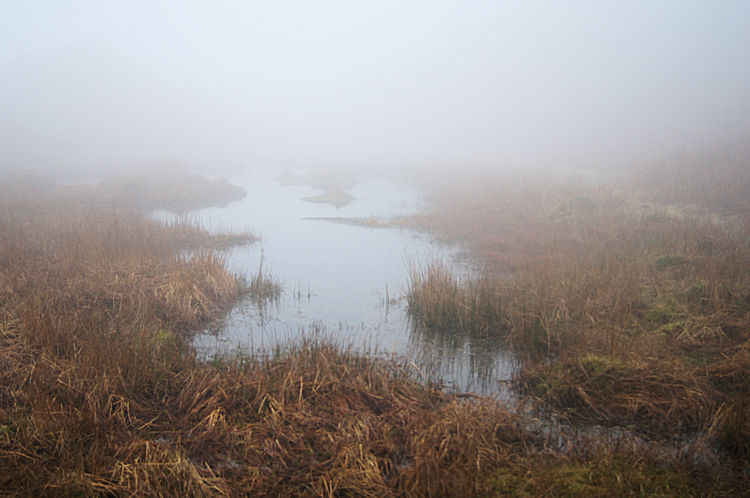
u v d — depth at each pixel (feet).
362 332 31.14
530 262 39.83
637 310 29.76
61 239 42.70
